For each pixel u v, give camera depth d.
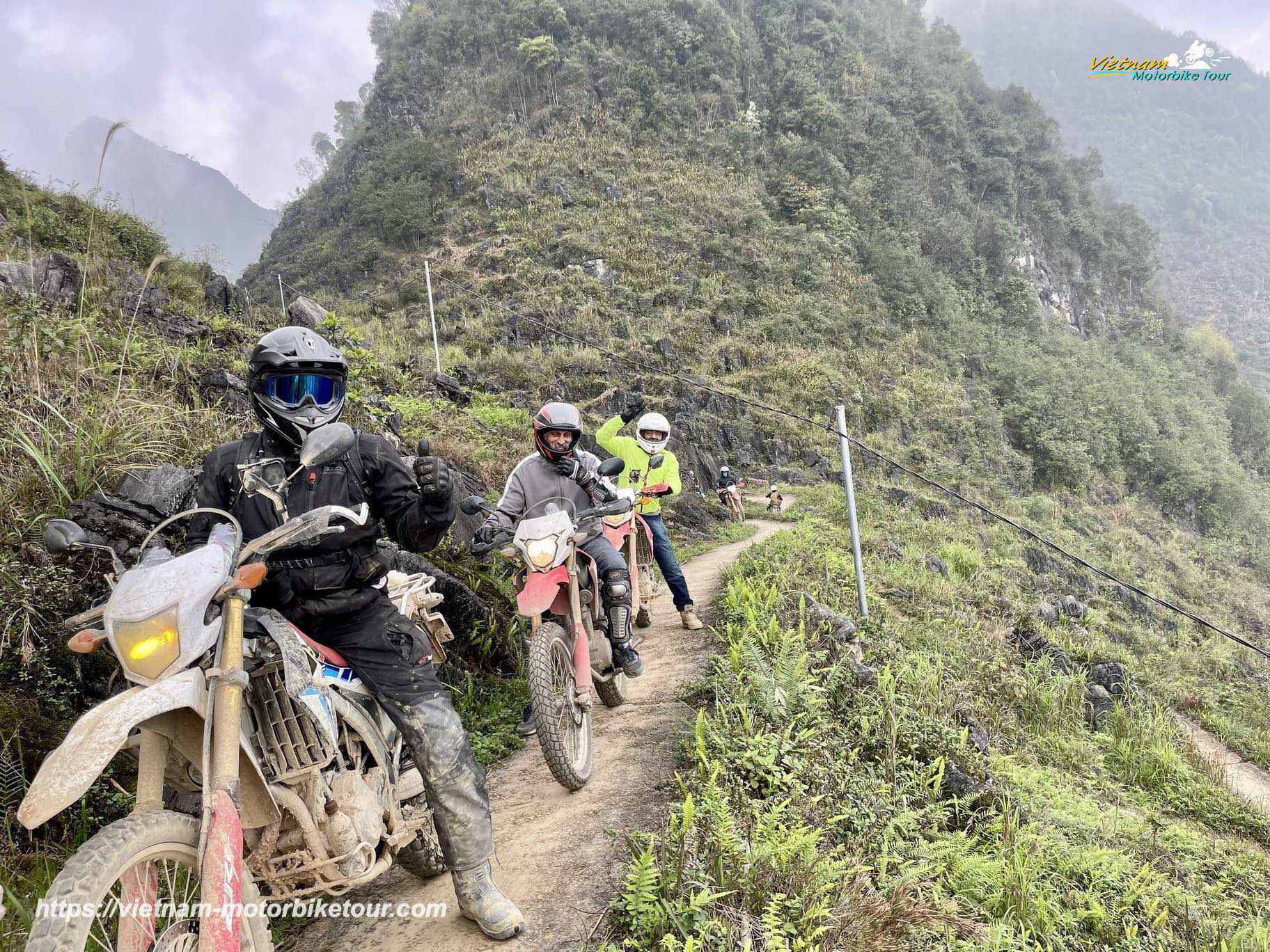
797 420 36.44
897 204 68.69
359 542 2.71
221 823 2.02
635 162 61.16
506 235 51.50
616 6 74.88
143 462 5.07
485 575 6.77
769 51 80.12
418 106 74.31
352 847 2.44
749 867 3.14
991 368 55.47
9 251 9.40
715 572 10.74
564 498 4.57
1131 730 9.45
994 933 3.67
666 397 31.28
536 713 3.90
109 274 8.79
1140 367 74.44
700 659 6.23
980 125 90.88
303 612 2.64
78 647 2.10
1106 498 50.91
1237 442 76.19
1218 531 54.22
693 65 71.50
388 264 52.72
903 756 5.31
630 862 3.27
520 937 2.89
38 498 4.47
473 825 2.83
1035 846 5.05
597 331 40.31
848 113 76.12
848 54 82.69
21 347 5.81
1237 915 5.35
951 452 43.84
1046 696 9.41
